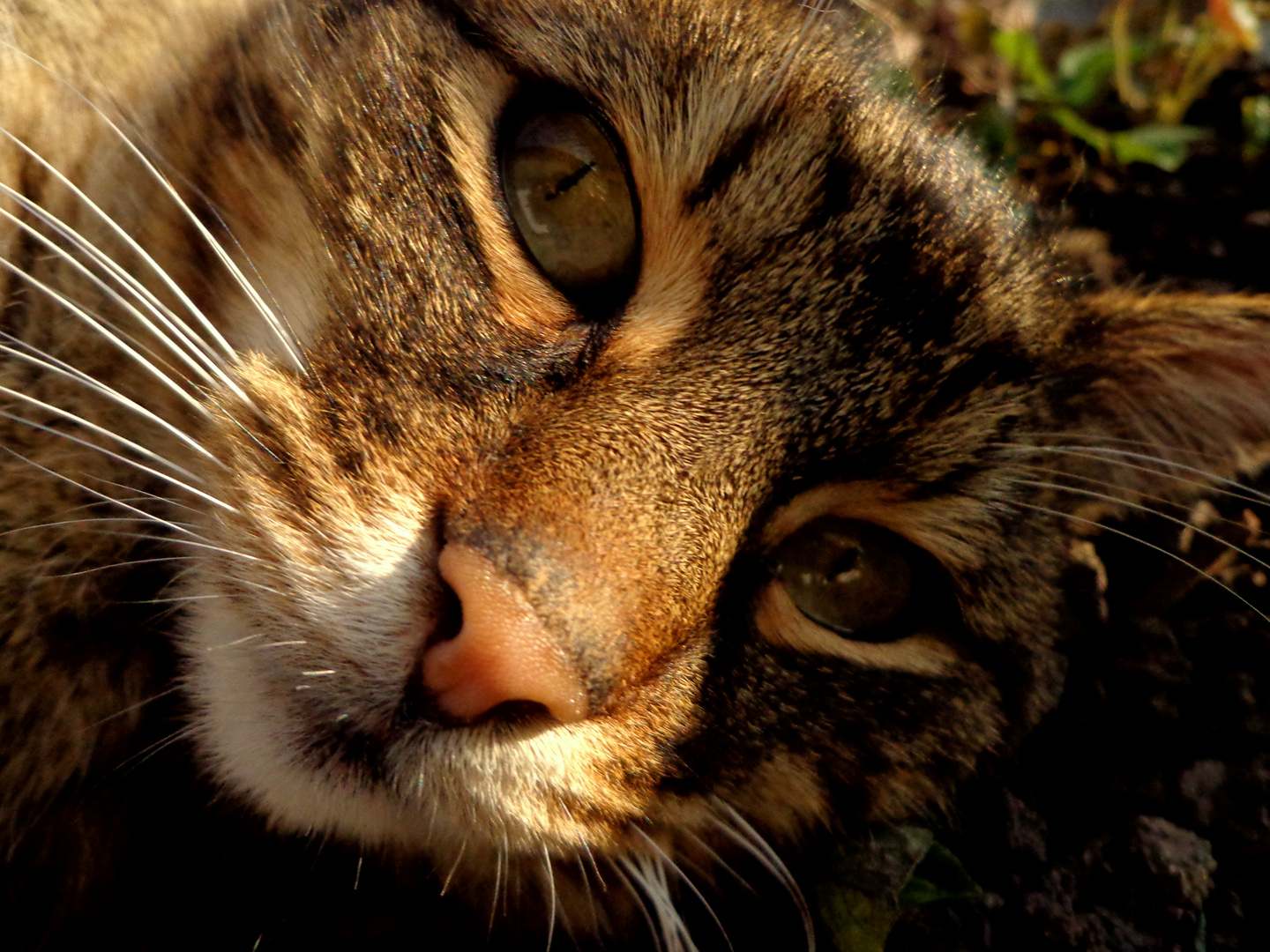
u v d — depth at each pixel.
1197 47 0.27
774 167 0.18
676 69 0.18
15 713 0.18
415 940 0.20
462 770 0.16
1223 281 0.24
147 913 0.19
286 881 0.19
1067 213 0.24
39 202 0.18
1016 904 0.20
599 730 0.17
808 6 0.19
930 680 0.19
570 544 0.16
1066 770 0.21
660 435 0.17
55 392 0.18
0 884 0.18
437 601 0.16
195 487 0.17
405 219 0.17
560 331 0.17
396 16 0.18
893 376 0.18
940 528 0.19
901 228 0.18
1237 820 0.20
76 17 0.19
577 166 0.17
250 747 0.17
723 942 0.20
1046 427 0.19
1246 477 0.22
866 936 0.19
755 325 0.17
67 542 0.18
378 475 0.16
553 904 0.18
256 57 0.18
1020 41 0.27
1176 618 0.22
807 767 0.19
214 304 0.18
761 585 0.18
